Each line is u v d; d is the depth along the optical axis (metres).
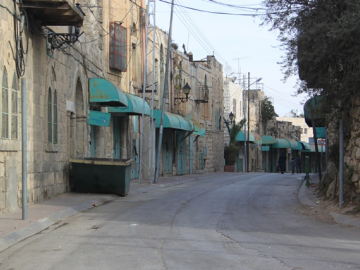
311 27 13.02
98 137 21.84
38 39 14.07
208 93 44.44
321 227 10.65
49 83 15.05
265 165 67.88
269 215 12.73
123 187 17.19
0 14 11.07
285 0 13.74
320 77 13.15
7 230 9.32
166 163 34.03
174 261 7.11
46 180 14.86
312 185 21.48
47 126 14.84
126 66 25.59
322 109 13.66
